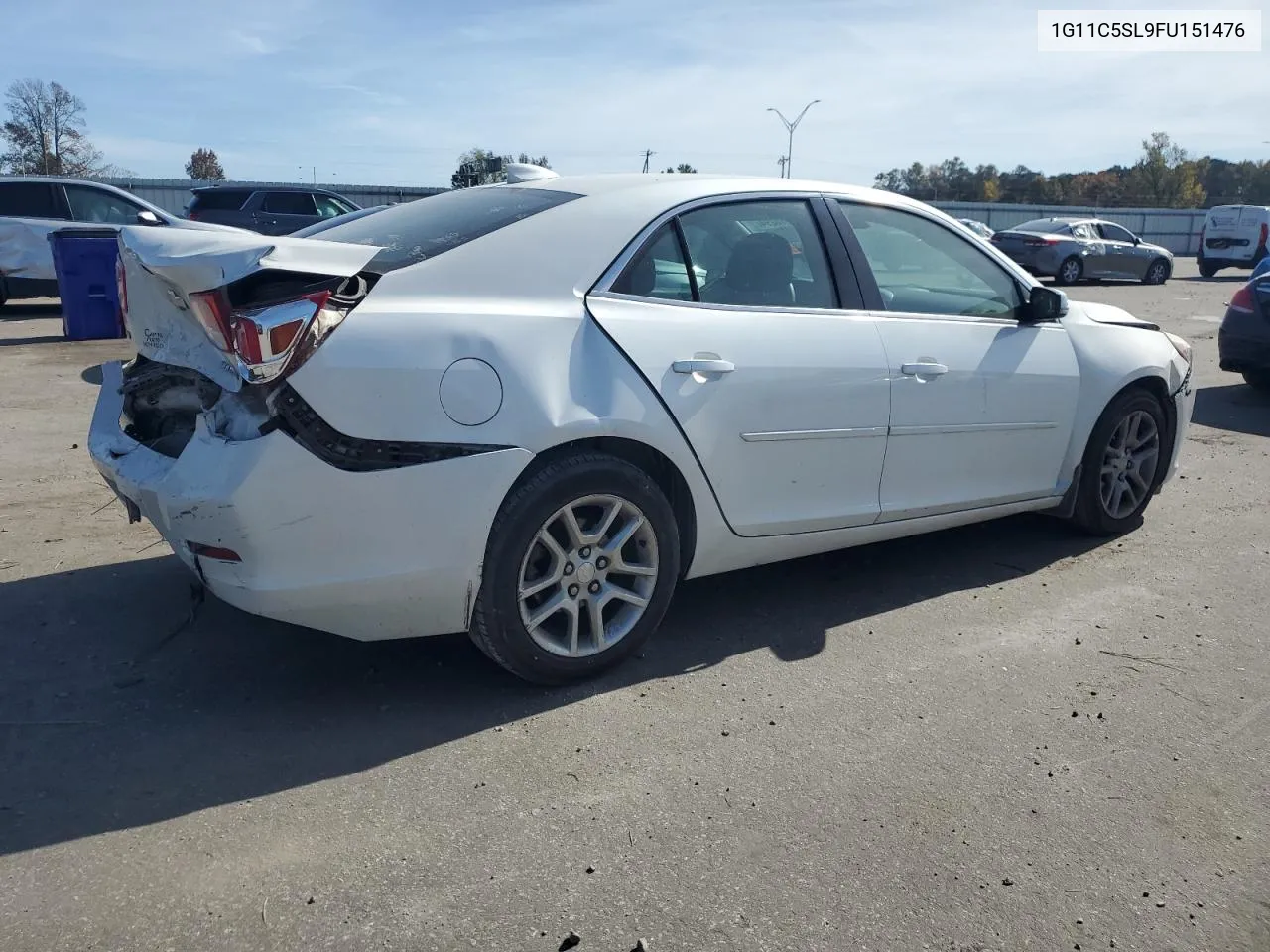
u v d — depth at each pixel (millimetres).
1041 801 2850
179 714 3215
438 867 2508
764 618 4066
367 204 32656
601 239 3439
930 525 4297
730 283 3697
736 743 3111
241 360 2814
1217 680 3596
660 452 3395
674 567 3535
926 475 4176
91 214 13828
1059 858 2607
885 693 3453
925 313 4207
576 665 3396
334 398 2857
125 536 4793
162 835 2602
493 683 3459
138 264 3191
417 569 3016
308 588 2939
